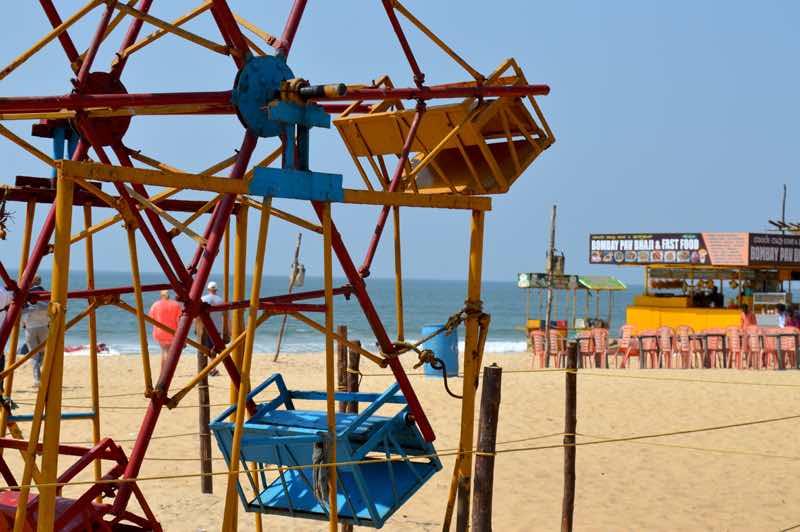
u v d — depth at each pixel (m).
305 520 8.87
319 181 5.75
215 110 6.77
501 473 11.15
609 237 34.94
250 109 5.60
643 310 33.38
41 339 16.39
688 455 12.20
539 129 7.65
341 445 6.13
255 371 24.83
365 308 6.45
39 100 5.16
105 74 6.20
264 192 5.47
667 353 24.64
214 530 8.38
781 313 30.42
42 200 6.49
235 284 7.17
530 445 12.67
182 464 10.98
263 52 6.10
